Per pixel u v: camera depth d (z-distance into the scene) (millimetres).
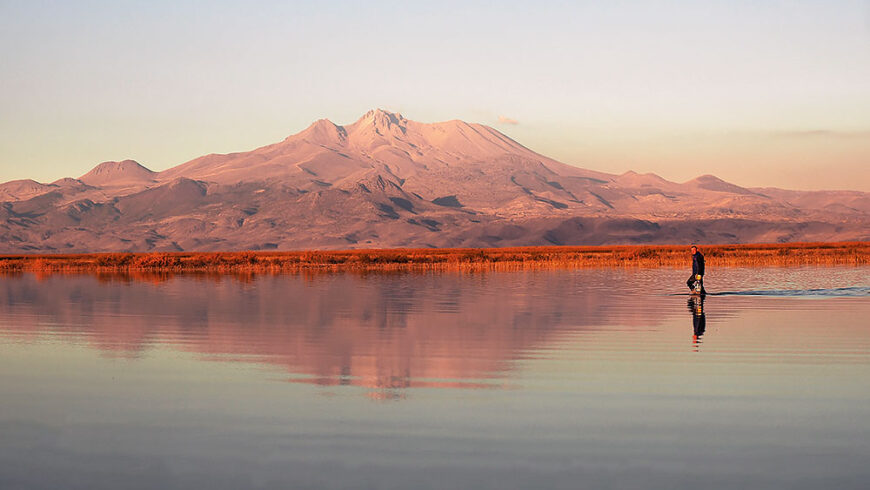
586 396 12547
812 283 39031
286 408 11805
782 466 9273
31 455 9727
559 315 23641
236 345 17734
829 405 11977
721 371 14516
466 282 41062
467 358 15961
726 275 47031
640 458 9555
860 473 9039
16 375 14305
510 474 9016
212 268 65562
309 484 8742
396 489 8586
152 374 14359
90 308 26469
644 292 32969
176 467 9289
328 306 26859
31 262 75625
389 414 11461
